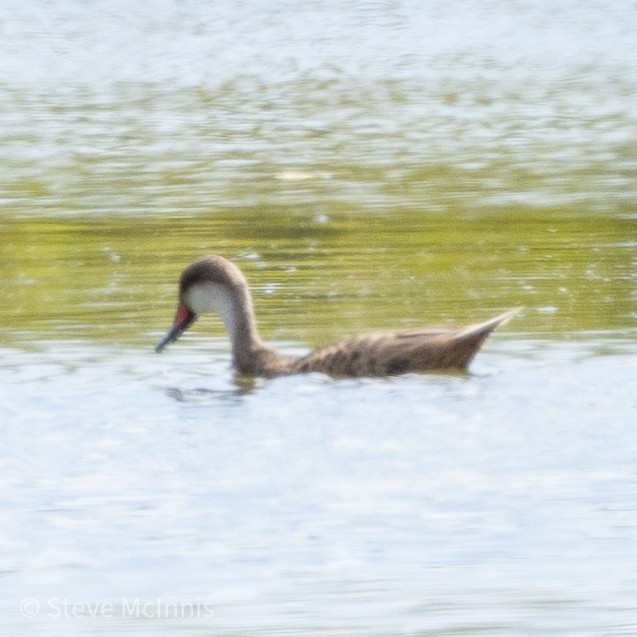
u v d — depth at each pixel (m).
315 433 11.81
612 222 21.41
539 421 11.98
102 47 43.16
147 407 12.64
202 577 9.57
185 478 10.99
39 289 17.72
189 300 15.02
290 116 31.77
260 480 10.94
